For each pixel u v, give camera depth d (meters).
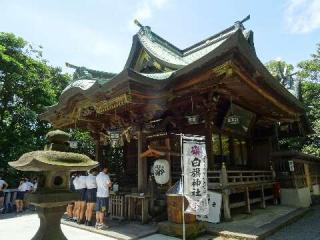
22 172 18.16
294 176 13.23
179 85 9.39
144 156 9.70
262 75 9.00
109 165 13.91
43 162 3.77
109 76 14.34
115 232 7.77
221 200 8.67
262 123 14.59
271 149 13.98
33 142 18.27
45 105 19.45
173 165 10.88
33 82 18.67
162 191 9.95
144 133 10.21
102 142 13.58
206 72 8.55
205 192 6.80
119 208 9.71
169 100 9.92
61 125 13.84
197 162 6.87
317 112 21.62
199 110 10.17
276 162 13.93
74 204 9.99
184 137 6.87
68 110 11.69
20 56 18.36
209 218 8.62
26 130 18.44
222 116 11.06
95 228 8.35
